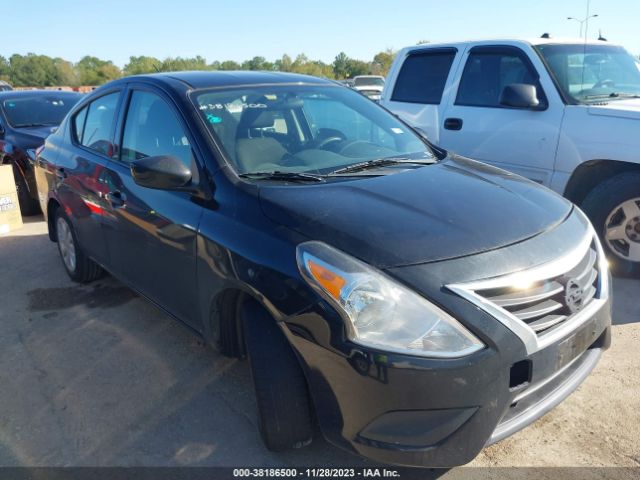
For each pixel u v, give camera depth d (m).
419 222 2.41
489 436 2.15
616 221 4.45
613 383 3.10
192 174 2.98
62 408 3.10
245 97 3.43
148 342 3.79
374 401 2.09
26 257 5.68
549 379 2.29
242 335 2.81
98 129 4.15
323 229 2.36
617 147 4.35
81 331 3.99
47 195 4.86
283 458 2.63
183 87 3.38
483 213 2.54
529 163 4.95
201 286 2.83
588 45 5.39
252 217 2.57
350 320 2.09
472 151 5.38
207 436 2.81
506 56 5.25
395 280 2.13
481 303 2.13
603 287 2.65
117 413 3.03
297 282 2.24
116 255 3.81
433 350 2.05
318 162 3.16
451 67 5.68
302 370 2.37
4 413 3.07
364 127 3.67
